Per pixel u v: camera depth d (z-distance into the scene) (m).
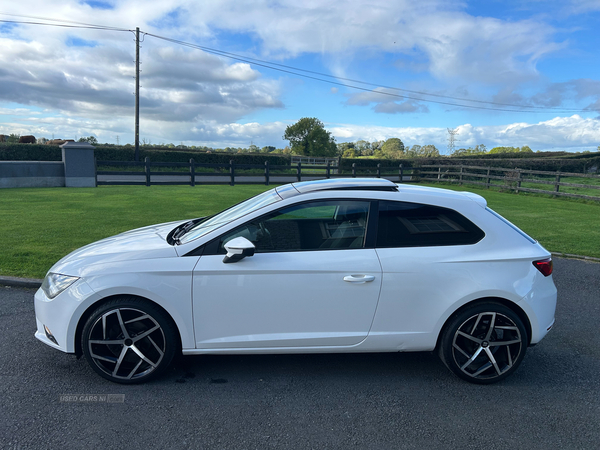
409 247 3.00
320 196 3.07
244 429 2.48
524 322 3.10
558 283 5.79
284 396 2.86
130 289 2.80
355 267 2.90
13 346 3.48
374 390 2.97
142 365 2.98
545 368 3.39
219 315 2.89
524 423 2.62
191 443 2.33
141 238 3.37
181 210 10.63
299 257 2.91
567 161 29.70
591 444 2.43
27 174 15.33
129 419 2.54
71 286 2.85
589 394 3.00
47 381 2.96
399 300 2.95
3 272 5.10
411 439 2.43
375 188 3.21
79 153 15.91
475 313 2.98
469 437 2.46
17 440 2.31
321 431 2.48
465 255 2.99
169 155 32.06
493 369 3.10
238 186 19.20
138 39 28.66
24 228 7.67
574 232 9.28
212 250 2.93
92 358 2.88
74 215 9.32
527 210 12.81
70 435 2.37
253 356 3.47
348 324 2.96
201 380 3.05
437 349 3.17
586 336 4.05
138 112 29.39
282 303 2.90
